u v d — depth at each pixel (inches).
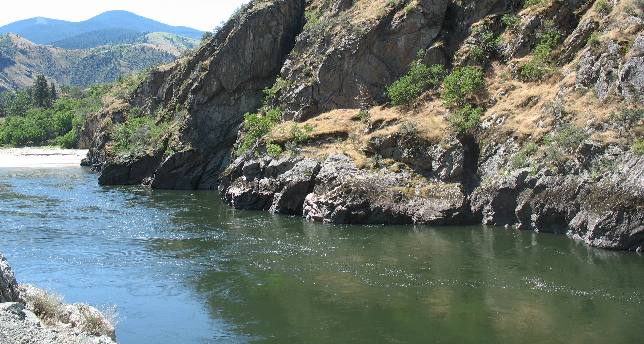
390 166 1523.1
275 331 736.3
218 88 2342.5
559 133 1327.5
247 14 2341.3
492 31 1780.3
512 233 1269.7
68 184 2394.2
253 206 1675.7
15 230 1392.7
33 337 433.1
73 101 5895.7
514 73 1644.9
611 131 1237.1
